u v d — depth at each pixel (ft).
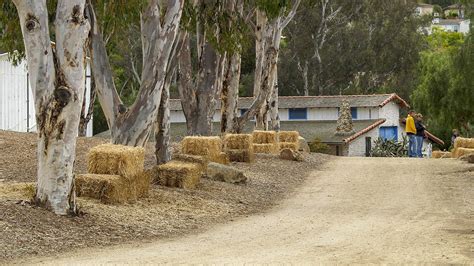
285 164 106.32
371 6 239.30
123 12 69.87
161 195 66.39
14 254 42.29
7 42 77.56
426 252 44.37
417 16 252.21
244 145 102.68
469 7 191.31
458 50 196.03
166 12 67.77
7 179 70.13
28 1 50.08
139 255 42.75
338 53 237.45
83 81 51.62
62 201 51.39
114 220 53.57
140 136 67.10
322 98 213.05
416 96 223.92
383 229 55.21
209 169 81.15
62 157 51.37
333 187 86.69
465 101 203.62
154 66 67.15
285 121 213.66
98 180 58.13
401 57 240.73
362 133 197.57
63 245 45.80
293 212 66.95
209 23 84.17
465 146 126.82
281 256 42.32
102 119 230.07
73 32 50.47
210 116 96.78
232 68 108.58
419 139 141.08
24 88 128.26
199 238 51.11
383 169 105.60
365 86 245.65
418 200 74.69
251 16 114.93
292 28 237.04
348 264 39.32
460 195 77.92
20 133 103.24
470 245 47.34
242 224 58.75
